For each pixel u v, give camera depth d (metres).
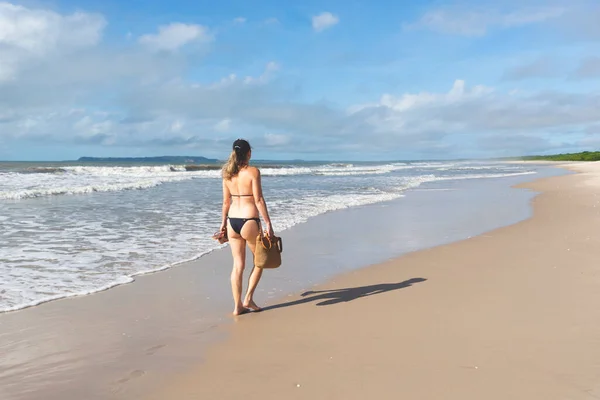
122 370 3.16
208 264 6.39
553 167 54.41
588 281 5.22
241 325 4.07
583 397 2.67
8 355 3.39
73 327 3.98
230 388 2.88
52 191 16.44
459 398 2.69
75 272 5.85
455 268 6.05
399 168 57.41
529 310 4.25
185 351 3.48
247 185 4.46
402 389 2.82
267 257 4.36
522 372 3.00
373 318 4.16
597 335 3.61
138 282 5.45
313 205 13.69
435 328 3.86
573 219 10.17
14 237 8.19
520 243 7.64
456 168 57.94
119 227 9.39
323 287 5.31
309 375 3.04
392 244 7.87
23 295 4.86
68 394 2.83
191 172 35.06
